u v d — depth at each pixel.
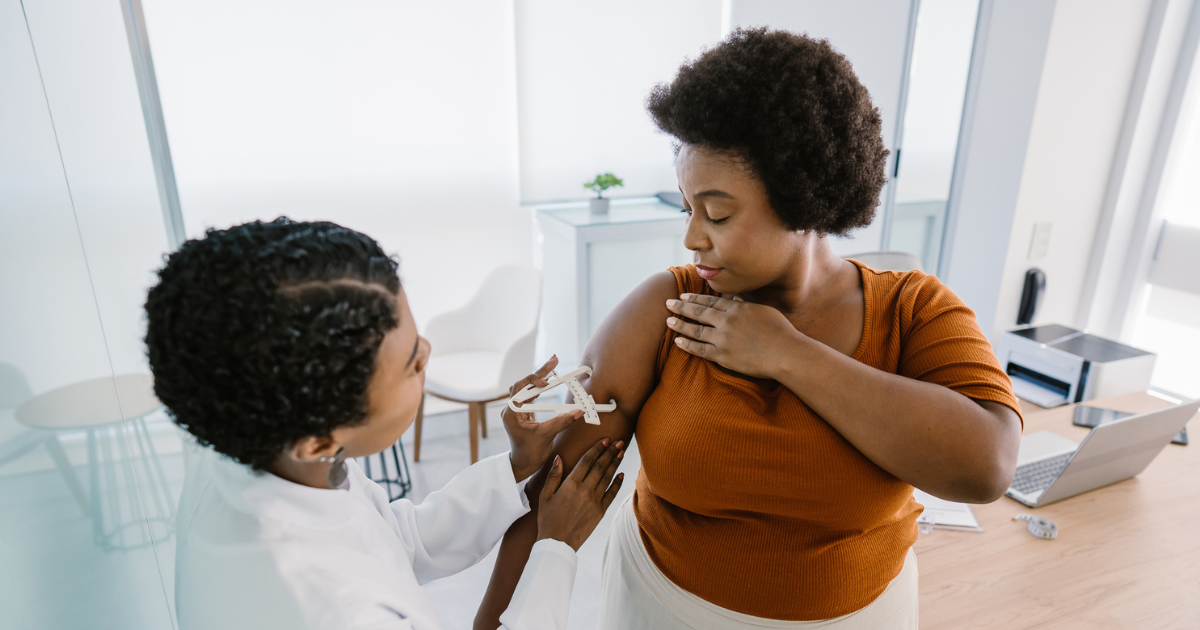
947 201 2.67
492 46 3.17
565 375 0.83
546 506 0.82
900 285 0.81
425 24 3.05
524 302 2.93
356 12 2.94
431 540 0.86
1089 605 1.19
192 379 0.52
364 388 0.55
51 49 0.95
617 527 1.01
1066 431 1.77
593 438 0.87
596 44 3.33
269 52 2.86
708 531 0.81
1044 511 1.45
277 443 0.55
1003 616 1.16
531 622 0.74
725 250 0.71
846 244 3.16
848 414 0.69
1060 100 2.34
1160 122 2.52
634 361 0.85
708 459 0.76
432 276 3.39
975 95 2.48
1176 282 2.67
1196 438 1.75
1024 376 2.23
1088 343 2.17
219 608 0.58
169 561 1.09
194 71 2.77
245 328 0.50
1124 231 2.68
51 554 0.67
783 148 0.63
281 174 3.01
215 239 0.53
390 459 2.88
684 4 3.43
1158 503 1.48
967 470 0.67
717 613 0.81
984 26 2.41
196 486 0.67
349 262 0.53
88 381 0.77
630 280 3.46
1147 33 2.40
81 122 1.05
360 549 0.65
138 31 1.56
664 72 3.49
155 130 1.63
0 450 0.60
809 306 0.81
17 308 0.65
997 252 2.52
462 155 3.27
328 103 3.00
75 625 0.71
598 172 3.52
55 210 0.74
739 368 0.75
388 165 3.16
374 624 0.57
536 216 3.60
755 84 0.63
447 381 2.67
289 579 0.57
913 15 2.60
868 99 0.70
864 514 0.76
